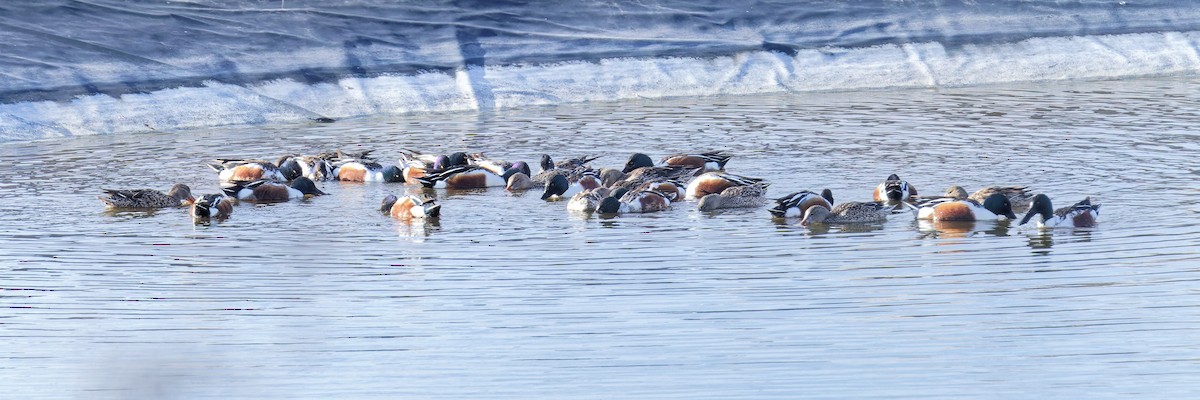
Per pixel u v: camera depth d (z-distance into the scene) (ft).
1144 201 69.87
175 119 102.53
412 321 50.03
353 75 112.68
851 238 63.05
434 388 43.27
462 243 62.59
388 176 80.02
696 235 64.03
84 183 78.84
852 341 47.14
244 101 106.52
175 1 120.78
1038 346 46.29
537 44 121.60
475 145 91.91
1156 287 53.11
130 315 51.13
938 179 77.15
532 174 81.15
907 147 88.02
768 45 124.88
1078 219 64.28
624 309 51.26
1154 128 94.07
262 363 45.68
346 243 62.90
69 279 56.34
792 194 68.80
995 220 66.44
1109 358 44.96
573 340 47.65
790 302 51.93
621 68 118.93
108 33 112.37
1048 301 51.55
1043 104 107.86
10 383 44.16
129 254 60.75
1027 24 133.80
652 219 68.13
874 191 72.28
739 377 43.78
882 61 125.08
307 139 95.81
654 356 45.91
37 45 108.37
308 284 55.31
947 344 46.60
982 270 56.44
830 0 134.82
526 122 102.12
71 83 104.06
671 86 117.39
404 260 59.36
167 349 47.19
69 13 114.52
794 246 61.46
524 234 64.59
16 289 54.70
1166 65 129.90
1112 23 136.05
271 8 122.11
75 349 47.29
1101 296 52.03
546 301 52.44
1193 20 138.10
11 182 79.10
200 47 112.78
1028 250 59.82
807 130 95.91
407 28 121.60
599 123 100.83
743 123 99.81
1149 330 47.73
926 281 54.80
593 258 59.36
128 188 76.59
